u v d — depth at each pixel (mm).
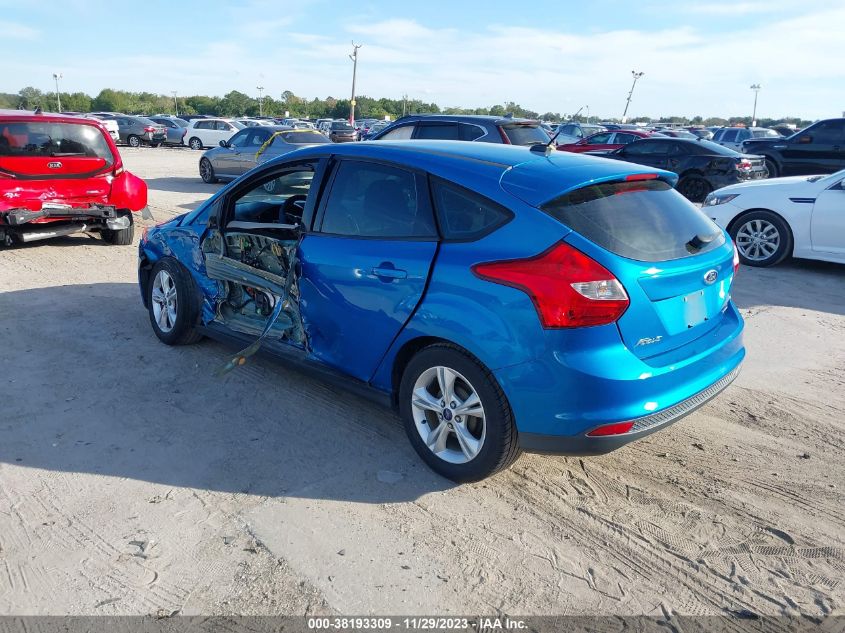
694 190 15758
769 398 4758
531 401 3098
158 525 3193
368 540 3113
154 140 36469
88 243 9492
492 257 3170
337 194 3996
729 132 31078
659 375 3148
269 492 3480
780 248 8570
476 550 3064
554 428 3092
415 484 3572
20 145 8094
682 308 3350
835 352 5719
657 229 3361
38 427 4094
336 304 3875
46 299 6723
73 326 5906
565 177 3316
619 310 3006
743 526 3273
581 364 2988
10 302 6602
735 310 4012
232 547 3047
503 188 3297
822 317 6691
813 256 8359
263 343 4469
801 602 2779
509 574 2916
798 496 3533
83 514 3270
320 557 2990
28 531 3141
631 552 3074
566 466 3797
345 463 3770
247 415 4305
